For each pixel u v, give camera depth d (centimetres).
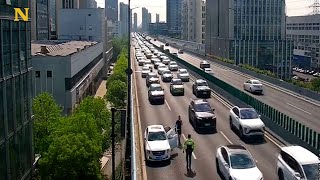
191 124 3931
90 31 14350
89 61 9794
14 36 3516
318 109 4897
